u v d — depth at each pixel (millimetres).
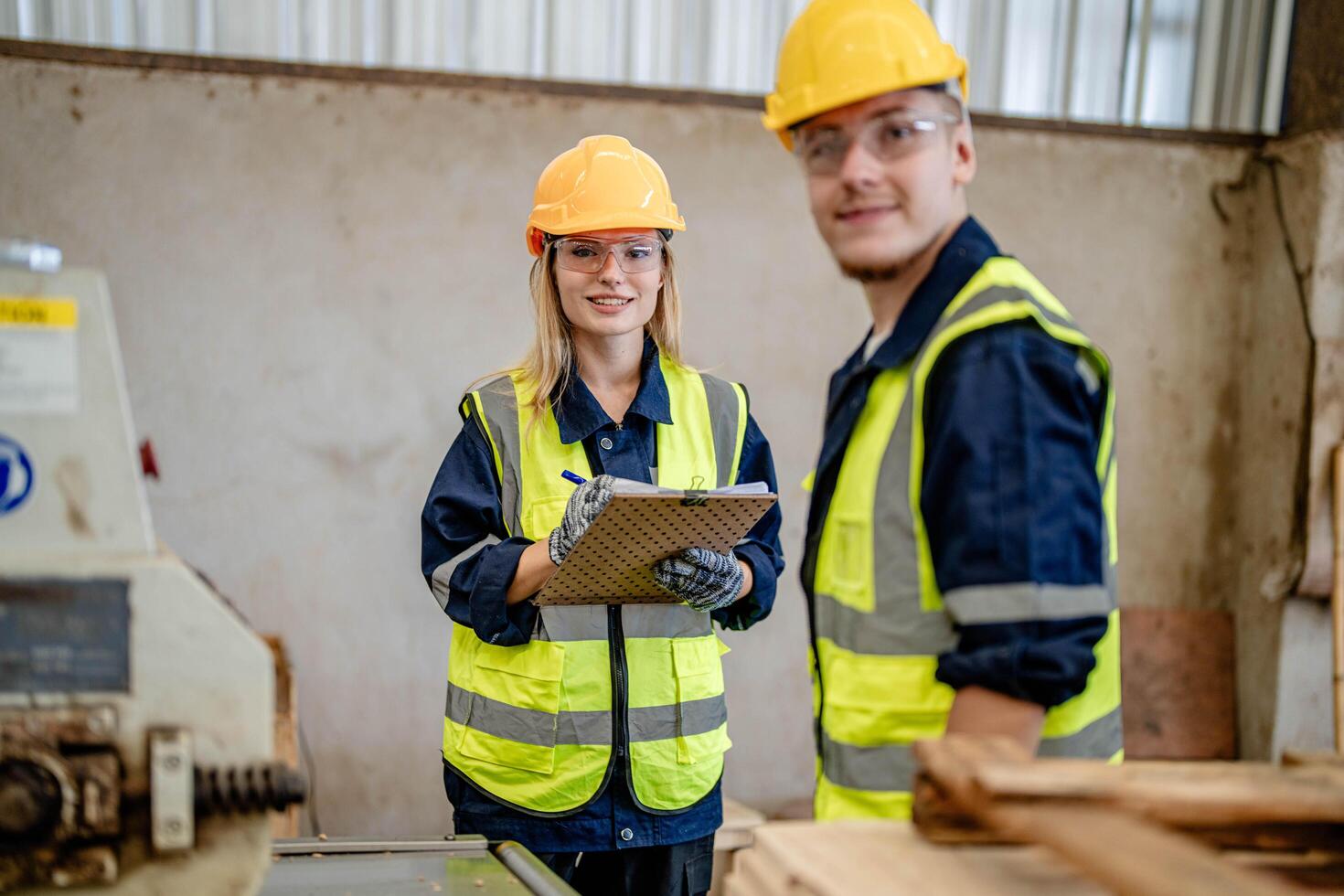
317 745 3234
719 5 3438
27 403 991
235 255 3150
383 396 3244
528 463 1981
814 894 881
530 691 1897
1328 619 3564
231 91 3133
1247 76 3730
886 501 1199
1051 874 894
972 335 1112
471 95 3256
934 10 3555
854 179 1192
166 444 3133
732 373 3430
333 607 3238
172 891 999
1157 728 3582
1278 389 3574
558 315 2021
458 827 1980
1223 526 3717
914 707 1180
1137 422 3662
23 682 965
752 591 2025
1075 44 3645
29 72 3025
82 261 3072
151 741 978
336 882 1438
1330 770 952
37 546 989
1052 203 3586
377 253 3225
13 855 954
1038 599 1039
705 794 2016
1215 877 713
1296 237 3516
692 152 3379
